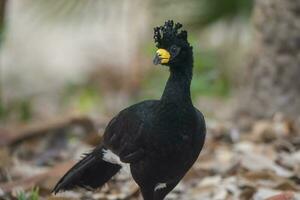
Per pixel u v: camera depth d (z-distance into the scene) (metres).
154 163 7.82
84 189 8.91
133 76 19.47
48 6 15.87
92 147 11.47
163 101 7.71
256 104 13.15
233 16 16.19
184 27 16.42
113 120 8.18
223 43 17.58
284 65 12.83
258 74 13.12
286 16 12.74
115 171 8.37
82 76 21.30
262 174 9.92
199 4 16.23
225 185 9.82
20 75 22.84
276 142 11.48
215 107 16.41
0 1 13.98
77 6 15.73
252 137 11.88
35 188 9.41
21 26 23.12
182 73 7.76
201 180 10.28
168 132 7.68
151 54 17.33
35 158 11.48
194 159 7.97
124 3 17.88
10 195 9.40
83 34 23.41
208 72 15.95
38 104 19.23
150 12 17.59
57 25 16.41
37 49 24.30
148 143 7.75
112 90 20.30
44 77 23.47
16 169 10.54
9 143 11.83
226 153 11.14
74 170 8.33
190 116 7.71
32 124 12.58
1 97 16.41
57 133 12.02
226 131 12.27
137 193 9.57
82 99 17.83
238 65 17.34
